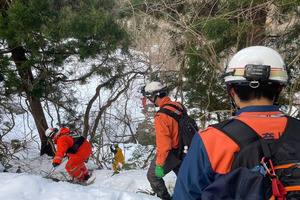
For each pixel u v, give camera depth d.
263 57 0.99
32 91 6.90
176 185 1.05
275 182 0.83
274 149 0.88
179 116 2.99
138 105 8.06
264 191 0.83
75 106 8.06
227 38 5.79
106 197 1.88
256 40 5.54
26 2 5.58
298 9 5.04
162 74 6.86
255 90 0.97
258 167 0.85
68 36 6.10
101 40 6.59
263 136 0.91
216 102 6.74
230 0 5.12
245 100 0.99
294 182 0.83
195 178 0.96
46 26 5.81
